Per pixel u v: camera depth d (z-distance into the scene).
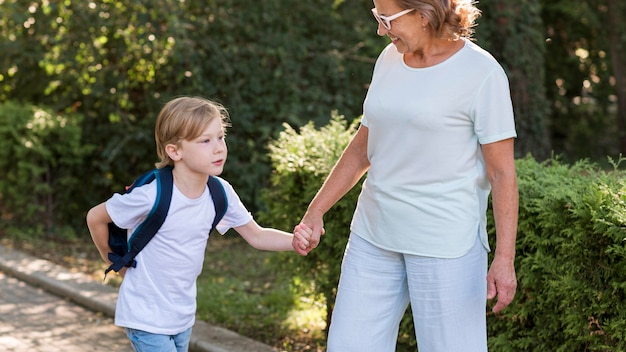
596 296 3.87
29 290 7.61
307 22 11.26
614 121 15.13
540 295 4.16
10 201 10.52
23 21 10.13
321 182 5.34
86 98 10.87
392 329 3.48
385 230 3.33
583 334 3.96
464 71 3.15
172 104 3.52
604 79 14.66
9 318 6.64
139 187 3.53
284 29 11.00
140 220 3.57
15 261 8.38
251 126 10.73
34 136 10.09
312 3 11.05
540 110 11.86
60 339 6.09
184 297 3.65
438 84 3.16
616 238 3.67
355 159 3.64
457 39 3.19
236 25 10.84
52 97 11.27
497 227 3.19
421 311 3.33
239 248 10.01
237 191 10.67
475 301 3.28
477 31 11.50
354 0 11.48
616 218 3.68
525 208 4.13
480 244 3.31
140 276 3.57
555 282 3.97
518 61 11.63
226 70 10.64
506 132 3.13
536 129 11.76
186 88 10.70
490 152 3.17
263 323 6.48
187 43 10.17
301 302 6.93
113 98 10.52
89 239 10.43
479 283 3.29
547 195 4.08
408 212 3.26
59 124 10.30
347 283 3.46
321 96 11.02
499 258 3.16
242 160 10.93
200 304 6.92
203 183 3.57
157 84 10.91
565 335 4.07
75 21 10.18
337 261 5.42
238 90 10.83
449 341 3.29
